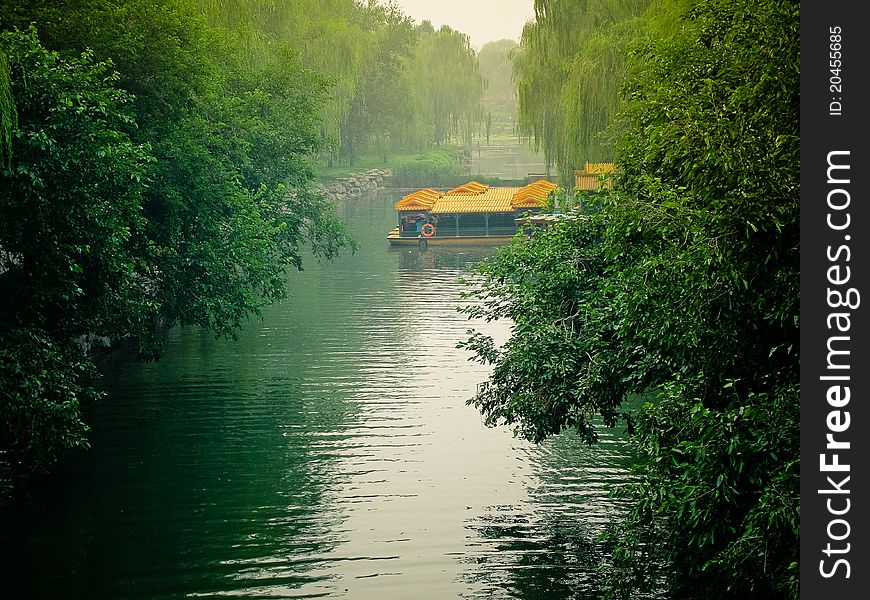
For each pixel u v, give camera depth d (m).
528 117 62.16
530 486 21.45
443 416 26.94
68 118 18.95
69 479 21.64
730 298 11.78
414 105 117.69
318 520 19.38
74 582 16.53
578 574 16.94
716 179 11.73
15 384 18.02
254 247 31.22
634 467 13.16
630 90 19.09
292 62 45.03
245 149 37.50
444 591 16.27
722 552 11.55
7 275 19.33
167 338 36.91
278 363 33.00
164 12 28.03
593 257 19.19
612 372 17.22
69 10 25.25
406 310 42.88
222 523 19.19
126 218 21.81
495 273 20.55
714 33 14.99
